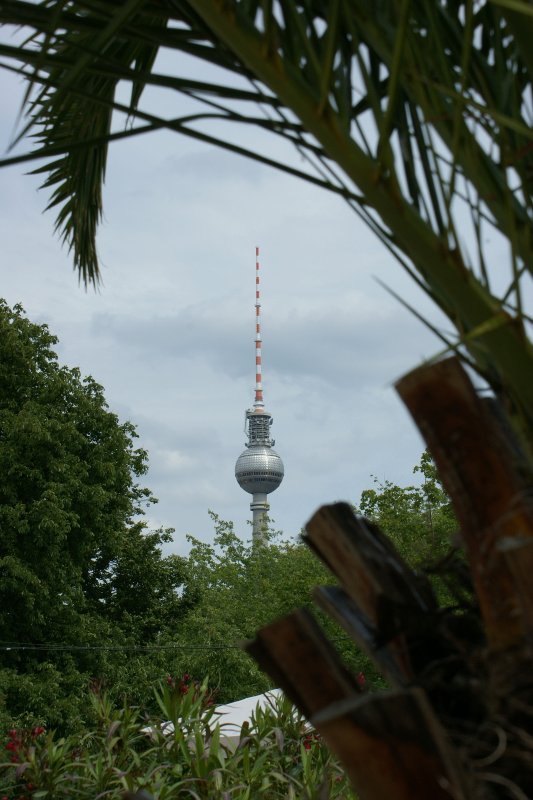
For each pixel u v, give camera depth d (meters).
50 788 5.80
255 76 1.70
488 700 1.43
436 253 1.46
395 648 1.67
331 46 1.48
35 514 22.16
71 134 2.91
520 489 1.45
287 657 1.60
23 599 22.50
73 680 22.28
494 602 1.44
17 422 22.83
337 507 1.76
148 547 28.61
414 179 1.66
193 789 5.37
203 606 34.19
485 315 1.46
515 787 1.34
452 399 1.51
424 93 1.55
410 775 1.33
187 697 6.28
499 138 1.52
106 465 24.92
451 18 1.74
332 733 1.35
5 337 24.48
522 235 1.54
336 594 1.87
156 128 1.57
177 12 1.76
